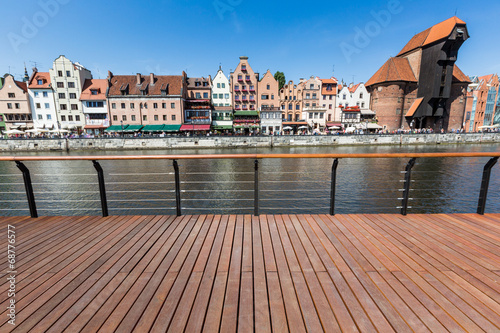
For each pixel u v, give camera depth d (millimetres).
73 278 2564
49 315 2041
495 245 3246
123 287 2406
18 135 50594
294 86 56031
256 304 2162
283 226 3910
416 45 56250
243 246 3248
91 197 16109
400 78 54219
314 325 1919
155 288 2387
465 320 1956
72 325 1935
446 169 23312
